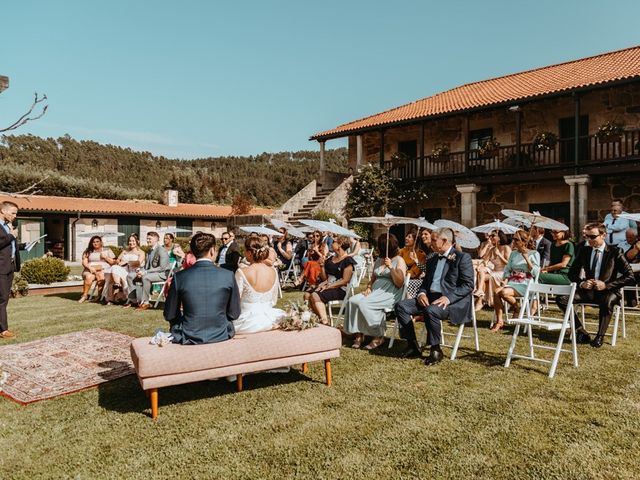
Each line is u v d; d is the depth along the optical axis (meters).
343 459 2.96
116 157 81.44
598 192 14.66
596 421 3.46
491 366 4.91
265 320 4.38
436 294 5.35
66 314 8.27
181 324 3.95
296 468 2.85
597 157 14.68
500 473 2.78
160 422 3.54
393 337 5.78
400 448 3.09
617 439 3.18
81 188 40.28
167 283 8.81
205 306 3.90
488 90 18.12
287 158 106.88
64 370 4.81
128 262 9.67
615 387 4.19
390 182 17.44
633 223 9.05
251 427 3.44
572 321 4.90
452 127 18.00
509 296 6.45
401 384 4.36
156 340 3.76
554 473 2.77
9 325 7.29
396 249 5.92
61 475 2.79
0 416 3.67
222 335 3.94
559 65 18.89
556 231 7.60
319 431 3.36
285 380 4.52
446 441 3.18
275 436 3.29
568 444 3.12
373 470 2.82
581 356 5.23
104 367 4.92
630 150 14.12
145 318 7.80
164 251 9.05
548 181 15.67
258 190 87.88
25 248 6.82
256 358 3.95
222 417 3.62
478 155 16.28
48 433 3.36
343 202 18.22
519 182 15.94
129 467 2.88
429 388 4.23
